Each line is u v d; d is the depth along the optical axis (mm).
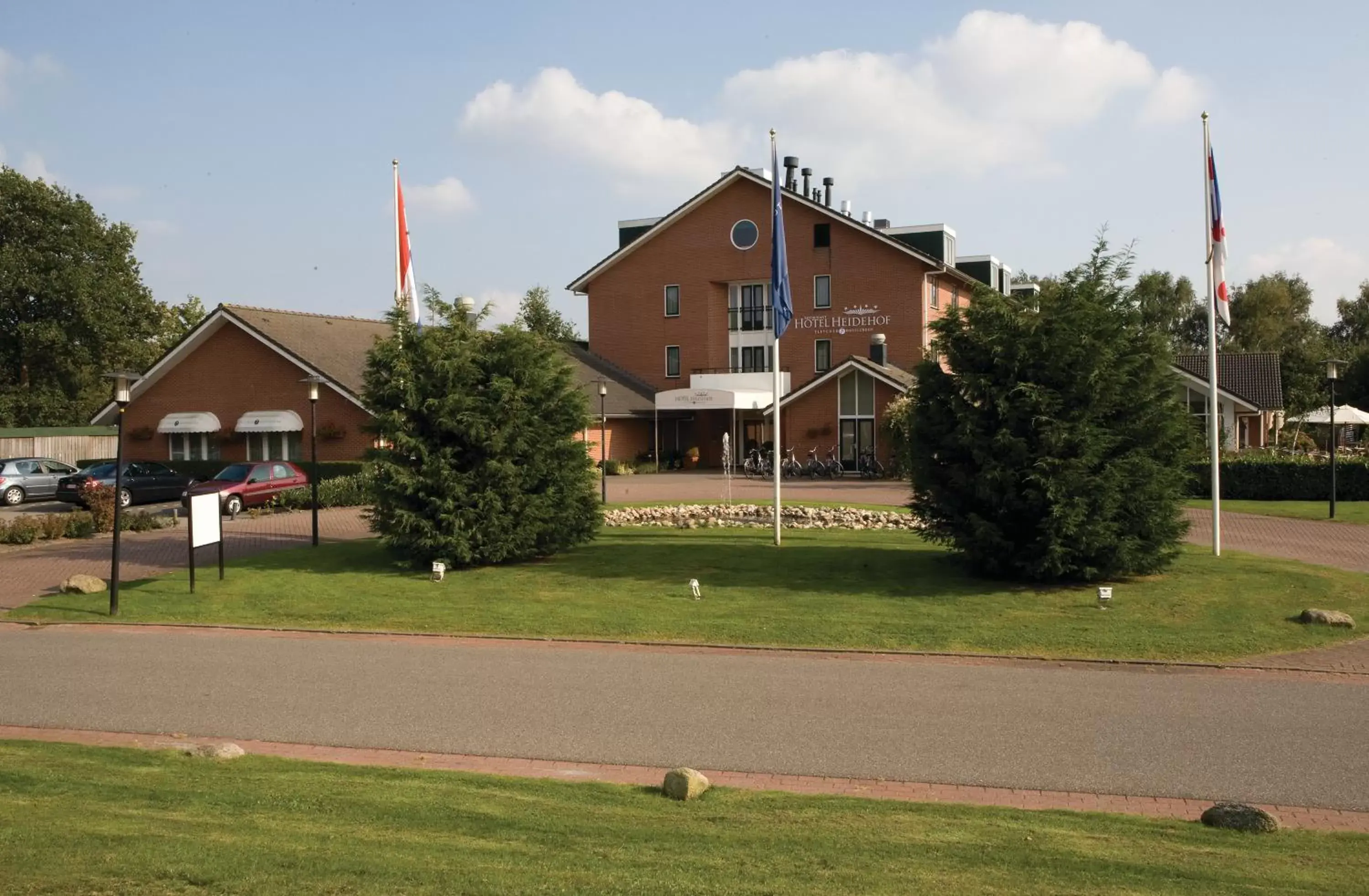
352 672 10539
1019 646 11312
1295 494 28922
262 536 22922
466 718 8750
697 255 51844
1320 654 10875
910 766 7367
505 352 16922
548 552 17562
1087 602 13156
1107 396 13922
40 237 51969
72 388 55438
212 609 14008
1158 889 4727
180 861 4852
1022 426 13930
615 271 53688
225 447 38094
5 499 32781
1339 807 6488
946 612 12836
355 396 34906
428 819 5727
